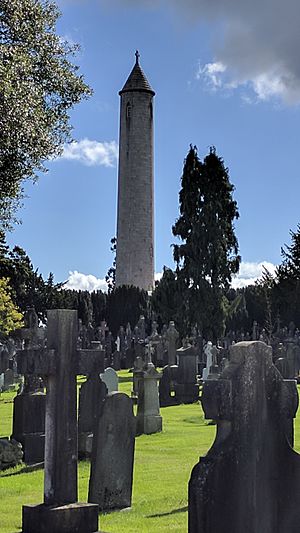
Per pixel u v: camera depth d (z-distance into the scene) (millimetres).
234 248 55344
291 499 8086
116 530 9406
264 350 7961
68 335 9344
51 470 9148
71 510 9008
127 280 80938
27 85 19719
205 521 7484
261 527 7836
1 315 47375
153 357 43375
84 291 92500
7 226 23859
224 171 55656
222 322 53688
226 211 55250
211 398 7676
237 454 7691
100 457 10680
